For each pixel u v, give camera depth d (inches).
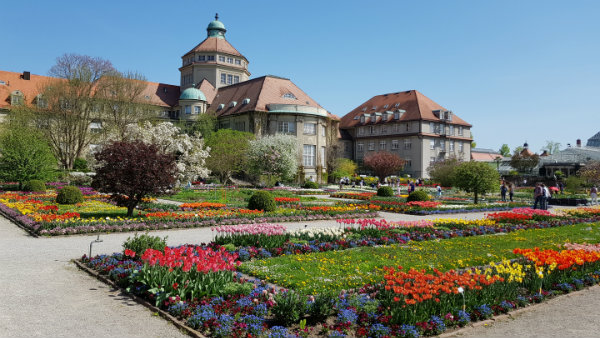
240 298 268.1
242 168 1935.3
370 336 228.2
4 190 1304.1
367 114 3058.6
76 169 1828.2
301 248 452.1
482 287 290.8
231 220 687.7
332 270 361.4
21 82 2394.2
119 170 665.0
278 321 245.9
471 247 483.2
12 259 404.5
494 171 1198.3
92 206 879.1
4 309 262.4
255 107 2314.2
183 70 2913.4
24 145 1266.0
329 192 1627.7
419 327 233.0
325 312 249.6
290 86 2610.7
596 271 376.5
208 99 2728.8
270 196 863.1
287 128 2342.5
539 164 3051.2
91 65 1947.6
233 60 2893.7
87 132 2076.8
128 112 2025.1
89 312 263.0
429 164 2711.6
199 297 279.4
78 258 410.0
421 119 2677.2
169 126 1285.7
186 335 230.8
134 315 260.4
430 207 997.2
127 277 314.0
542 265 352.5
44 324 239.8
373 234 554.9
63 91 1863.9
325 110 2522.1
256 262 390.3
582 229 666.8
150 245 387.2
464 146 2987.2
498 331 246.4
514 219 740.7
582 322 263.3
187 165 1272.1
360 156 3080.7
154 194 715.4
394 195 1561.3
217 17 2920.8
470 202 1239.5
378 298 281.7
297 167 2073.1
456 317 255.0
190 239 534.9
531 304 298.7
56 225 559.8
